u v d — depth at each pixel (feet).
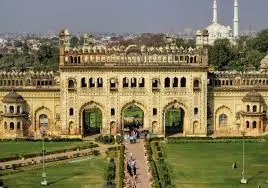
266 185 253.03
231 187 249.96
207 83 385.50
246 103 385.70
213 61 634.43
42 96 384.47
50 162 303.27
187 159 310.24
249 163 299.99
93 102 377.91
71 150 333.21
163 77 378.12
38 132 385.29
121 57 376.68
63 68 373.40
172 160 307.58
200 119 381.81
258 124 384.27
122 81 378.12
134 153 324.60
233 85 394.11
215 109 390.83
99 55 376.48
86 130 399.03
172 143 359.87
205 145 354.13
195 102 380.78
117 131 379.14
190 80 379.55
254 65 620.08
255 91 389.19
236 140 366.02
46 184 255.09
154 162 293.43
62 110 376.89
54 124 385.91
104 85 377.50
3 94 384.68
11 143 358.64
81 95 376.68
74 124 378.12
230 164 297.53
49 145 350.84
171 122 436.35
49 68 631.15
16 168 287.89
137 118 442.91
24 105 384.06
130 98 378.53
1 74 386.52
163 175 267.80
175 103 380.58
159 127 380.37
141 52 377.91
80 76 375.86
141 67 375.86
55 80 388.78
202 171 281.33
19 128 376.07
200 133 382.63
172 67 376.68
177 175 273.13
